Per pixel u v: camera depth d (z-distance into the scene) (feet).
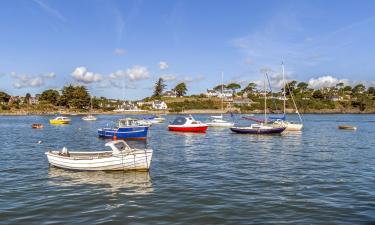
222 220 48.96
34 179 75.92
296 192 63.93
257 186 68.80
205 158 107.55
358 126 293.64
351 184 70.23
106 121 397.60
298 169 87.66
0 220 49.21
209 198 60.03
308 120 401.08
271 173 82.23
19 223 47.98
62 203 57.41
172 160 103.09
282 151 125.59
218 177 77.66
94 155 88.43
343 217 49.80
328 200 58.44
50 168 88.63
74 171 84.23
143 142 162.20
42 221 48.75
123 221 48.57
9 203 57.52
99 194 63.05
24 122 367.25
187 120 226.79
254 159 105.40
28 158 106.52
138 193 63.72
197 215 51.06
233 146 142.72
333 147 139.33
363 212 51.98
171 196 61.52
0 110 584.81
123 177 77.41
